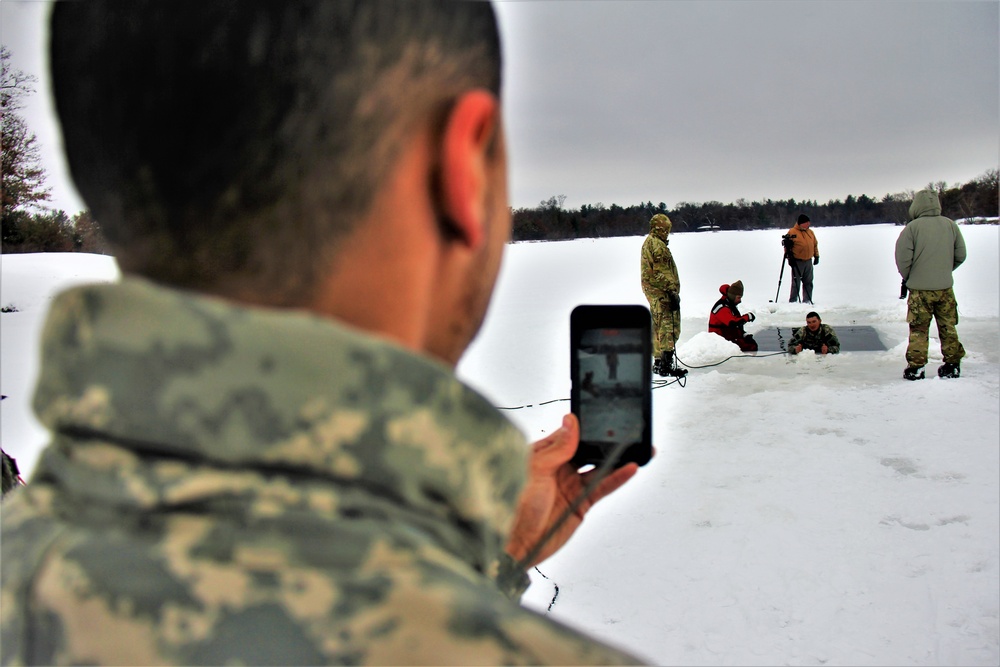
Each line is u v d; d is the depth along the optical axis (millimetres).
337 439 398
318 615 382
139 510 400
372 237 439
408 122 441
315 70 422
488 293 514
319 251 433
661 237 8297
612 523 4371
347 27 426
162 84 424
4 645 440
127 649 388
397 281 446
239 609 384
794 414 6512
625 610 3465
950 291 7574
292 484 399
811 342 9289
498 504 481
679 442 5852
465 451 442
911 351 7691
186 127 423
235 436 391
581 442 923
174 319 395
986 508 4363
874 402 6770
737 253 30500
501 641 386
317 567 390
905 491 4668
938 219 7512
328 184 428
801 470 5102
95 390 402
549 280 21922
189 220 429
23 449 4465
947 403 6625
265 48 419
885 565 3758
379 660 376
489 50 485
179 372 391
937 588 3525
